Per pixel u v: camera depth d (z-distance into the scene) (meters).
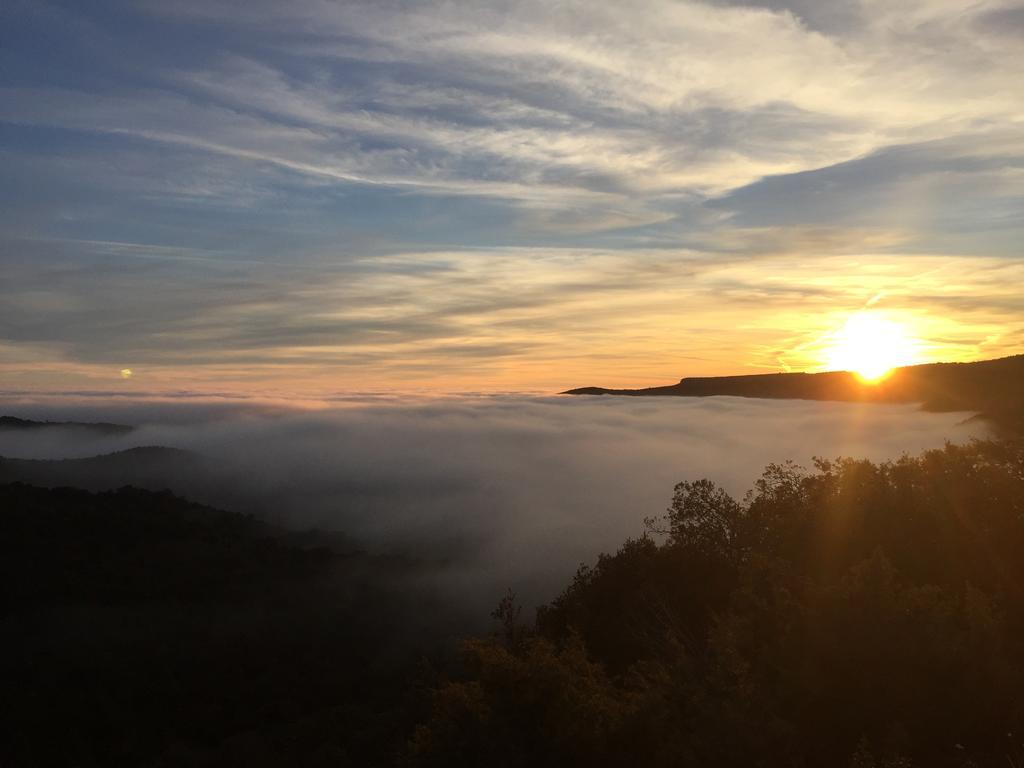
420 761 5.44
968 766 4.52
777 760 4.76
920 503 9.52
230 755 22.91
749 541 11.34
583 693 5.66
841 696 5.11
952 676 5.11
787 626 5.58
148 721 28.73
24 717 28.62
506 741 5.30
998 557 8.42
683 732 5.24
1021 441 10.44
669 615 9.23
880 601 5.52
